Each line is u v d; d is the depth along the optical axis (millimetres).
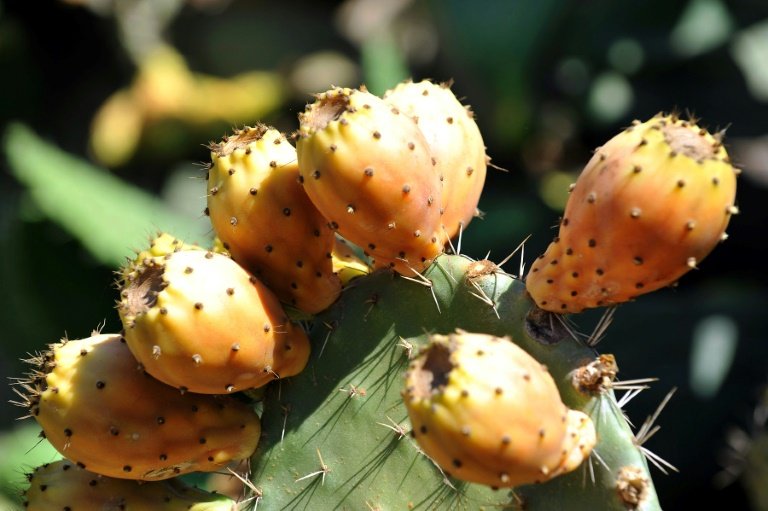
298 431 783
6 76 1769
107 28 1792
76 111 1849
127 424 749
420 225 755
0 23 1756
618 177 714
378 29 1775
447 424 688
